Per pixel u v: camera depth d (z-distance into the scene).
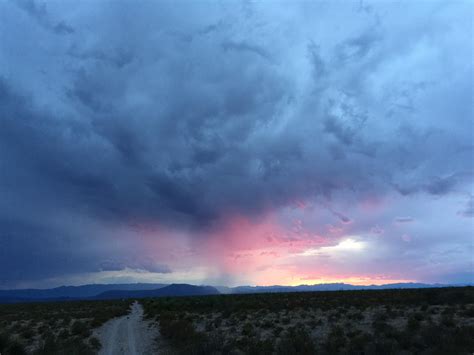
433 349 16.27
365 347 18.41
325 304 39.16
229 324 32.50
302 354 19.27
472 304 30.11
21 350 23.58
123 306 66.44
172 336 28.30
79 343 26.00
